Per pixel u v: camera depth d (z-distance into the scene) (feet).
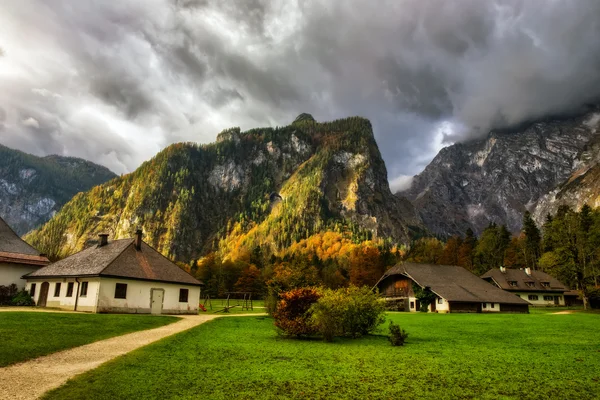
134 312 136.98
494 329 109.70
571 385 43.04
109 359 53.47
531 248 422.82
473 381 44.50
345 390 40.29
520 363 55.57
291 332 82.89
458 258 445.37
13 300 151.33
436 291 227.40
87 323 88.02
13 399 34.78
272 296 129.49
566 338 88.17
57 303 143.02
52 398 35.58
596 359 59.26
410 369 50.70
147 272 144.15
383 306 89.35
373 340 81.76
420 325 122.62
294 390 39.96
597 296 266.36
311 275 136.05
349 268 501.97
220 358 56.65
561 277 312.09
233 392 38.83
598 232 314.76
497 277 309.22
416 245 638.53
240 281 438.81
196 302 156.56
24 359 51.52
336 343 76.28
